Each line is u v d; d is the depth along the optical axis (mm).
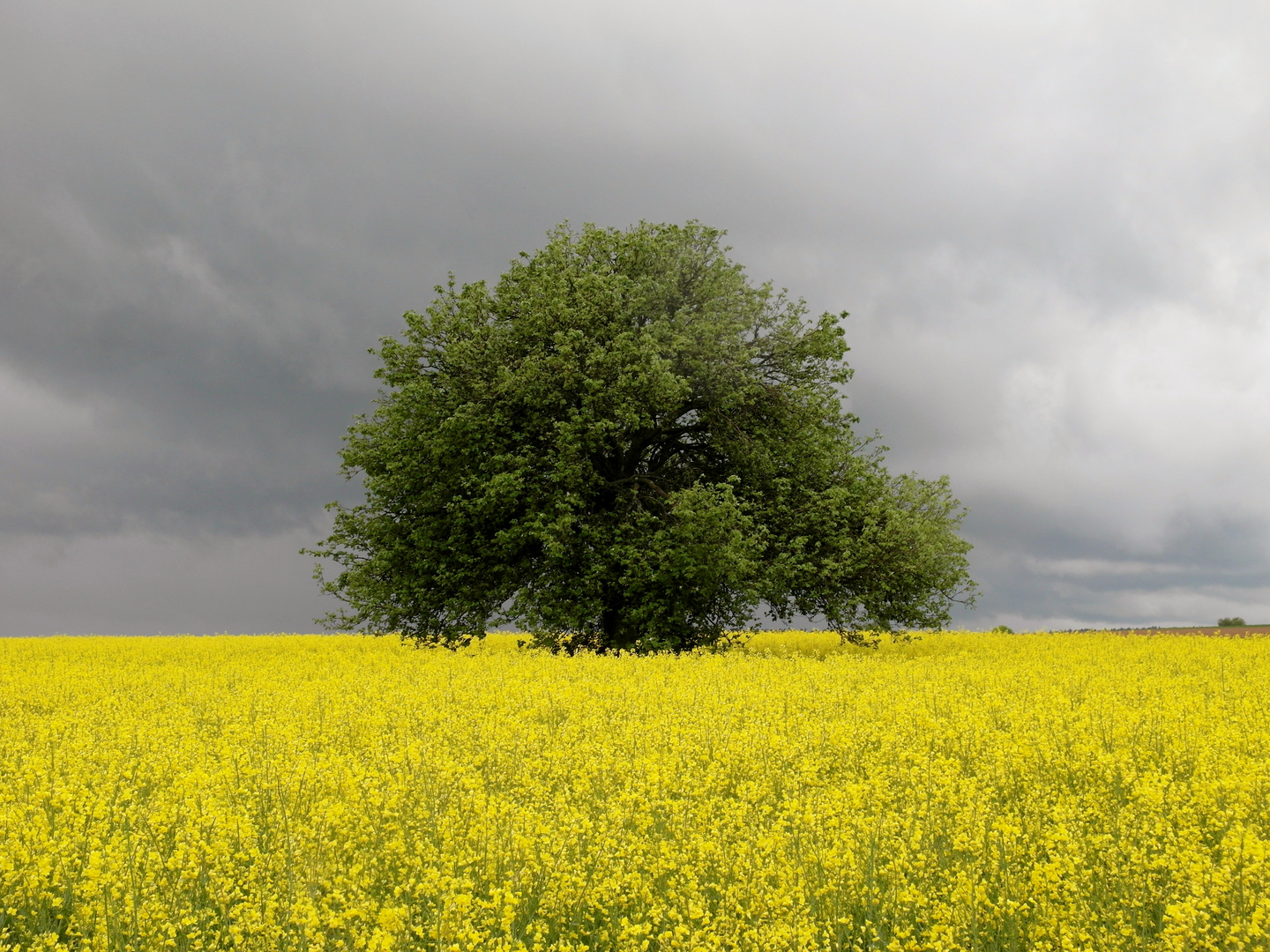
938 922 5477
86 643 33594
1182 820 6973
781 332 27609
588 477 25188
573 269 27531
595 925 5824
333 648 31203
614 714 12125
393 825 6742
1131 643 25906
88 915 5383
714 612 26891
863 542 26109
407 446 25641
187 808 6930
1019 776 8789
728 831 6828
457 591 25672
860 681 16344
